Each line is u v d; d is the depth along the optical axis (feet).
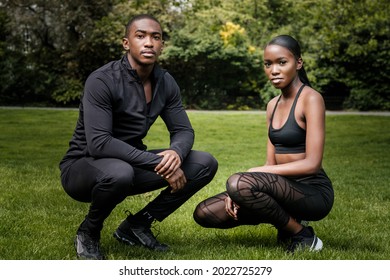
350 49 60.44
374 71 69.10
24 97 72.95
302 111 12.16
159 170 11.50
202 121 54.39
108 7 74.54
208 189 21.01
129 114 11.94
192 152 12.72
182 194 12.66
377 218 16.92
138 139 12.36
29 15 74.08
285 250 12.63
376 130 48.14
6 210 16.67
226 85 73.31
